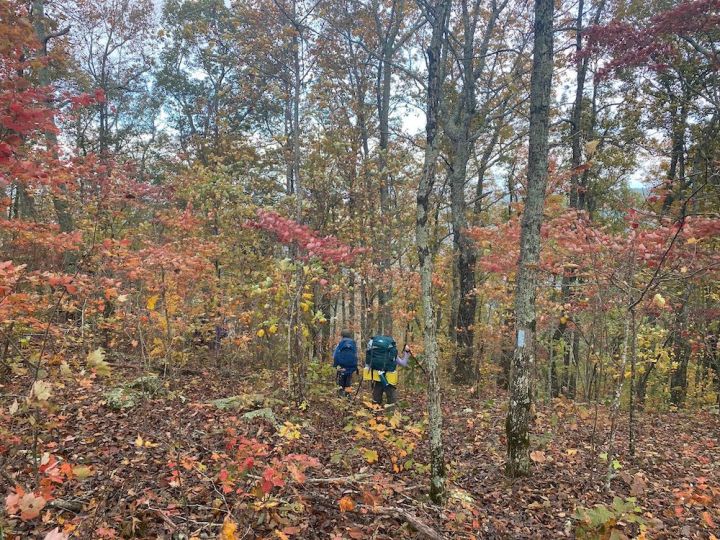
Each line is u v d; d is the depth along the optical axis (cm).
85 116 1619
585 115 1543
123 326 828
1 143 338
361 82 1430
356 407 694
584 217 755
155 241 873
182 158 1479
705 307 1137
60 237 580
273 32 884
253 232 1005
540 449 636
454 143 1323
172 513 347
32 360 348
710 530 448
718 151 1319
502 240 951
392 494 452
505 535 417
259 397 673
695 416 1115
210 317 926
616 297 655
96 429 518
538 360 1081
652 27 948
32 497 209
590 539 325
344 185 1137
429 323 452
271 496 377
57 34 1136
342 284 1005
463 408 890
